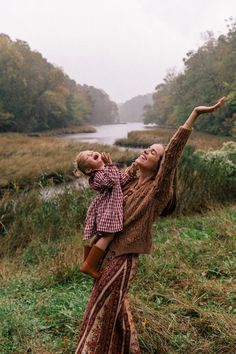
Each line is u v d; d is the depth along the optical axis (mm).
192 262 4988
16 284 4789
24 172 16938
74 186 9031
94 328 2592
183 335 3375
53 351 3271
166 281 4508
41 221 7406
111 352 2666
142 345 3283
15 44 74875
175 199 2791
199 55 66562
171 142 2525
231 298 3895
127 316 2828
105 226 2584
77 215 7852
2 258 6652
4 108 67000
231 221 6727
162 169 2561
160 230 7055
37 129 76750
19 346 3340
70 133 76938
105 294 2586
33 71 73062
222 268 4699
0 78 66562
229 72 57188
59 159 21016
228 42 63969
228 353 3148
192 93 64750
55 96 78000
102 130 93250
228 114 52688
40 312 3865
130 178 2809
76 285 4574
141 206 2598
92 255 2615
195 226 7008
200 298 3969
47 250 6387
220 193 9203
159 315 3615
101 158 2762
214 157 10852
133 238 2598
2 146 28531
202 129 59156
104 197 2678
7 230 7375
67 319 3664
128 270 2621
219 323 3455
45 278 4875
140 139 44625
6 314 3744
